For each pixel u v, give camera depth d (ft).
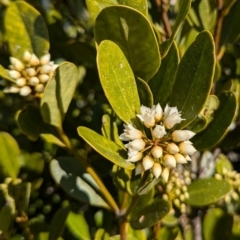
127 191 1.28
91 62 1.66
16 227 1.52
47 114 1.28
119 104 1.16
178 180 1.46
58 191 1.77
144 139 1.16
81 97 1.84
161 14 1.57
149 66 1.23
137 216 1.30
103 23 1.19
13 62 1.29
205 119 1.30
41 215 1.71
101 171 1.69
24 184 1.39
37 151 1.75
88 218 1.69
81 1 1.89
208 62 1.14
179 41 1.61
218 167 1.64
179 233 1.56
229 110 1.35
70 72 1.22
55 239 1.39
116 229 1.68
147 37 1.19
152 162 1.14
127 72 1.16
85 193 1.45
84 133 1.09
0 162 1.47
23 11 1.37
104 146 1.12
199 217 1.64
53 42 1.76
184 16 1.21
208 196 1.43
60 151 1.74
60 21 1.83
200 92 1.16
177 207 1.49
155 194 1.54
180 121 1.16
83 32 1.93
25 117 1.34
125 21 1.18
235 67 1.75
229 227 1.57
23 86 1.28
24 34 1.39
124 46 1.21
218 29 1.54
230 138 1.67
